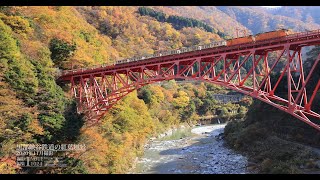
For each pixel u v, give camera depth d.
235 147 52.47
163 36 147.62
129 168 42.47
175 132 80.00
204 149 56.00
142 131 56.81
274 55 106.19
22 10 53.06
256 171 38.25
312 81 50.28
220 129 84.69
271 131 49.47
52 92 35.94
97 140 38.16
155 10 175.50
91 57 57.50
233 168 40.97
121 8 142.12
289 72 25.61
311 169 34.44
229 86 30.42
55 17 62.84
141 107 61.41
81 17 100.69
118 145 43.12
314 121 45.44
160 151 55.66
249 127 53.97
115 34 120.81
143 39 131.88
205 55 32.59
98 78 52.06
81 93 45.41
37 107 33.16
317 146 42.09
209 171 40.62
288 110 25.52
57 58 50.47
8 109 28.56
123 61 42.19
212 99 108.69
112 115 49.38
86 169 33.31
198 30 160.88
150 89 81.88
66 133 35.22
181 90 103.38
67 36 54.66
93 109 44.00
